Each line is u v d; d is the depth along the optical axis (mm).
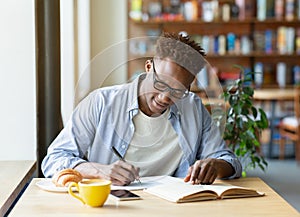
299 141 6207
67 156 2031
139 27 7047
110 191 1750
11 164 2262
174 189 1826
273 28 7184
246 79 2785
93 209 1636
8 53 2348
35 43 2359
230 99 2734
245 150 2756
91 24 6539
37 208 1640
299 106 6129
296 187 5008
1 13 2332
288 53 7043
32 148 2389
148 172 2006
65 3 3896
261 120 2793
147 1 6996
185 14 6992
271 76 7215
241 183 2037
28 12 2336
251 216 1581
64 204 1685
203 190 1782
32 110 2375
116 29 6594
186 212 1613
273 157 6562
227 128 2701
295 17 7035
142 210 1630
